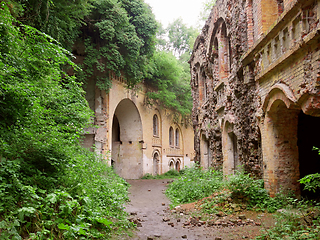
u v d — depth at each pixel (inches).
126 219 314.5
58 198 221.5
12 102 247.0
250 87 402.0
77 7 444.1
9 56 248.5
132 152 1111.6
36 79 292.0
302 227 231.6
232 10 488.4
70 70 689.0
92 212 257.3
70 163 276.1
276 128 344.2
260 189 352.5
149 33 824.3
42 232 188.9
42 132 271.0
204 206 379.9
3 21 236.7
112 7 682.8
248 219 302.4
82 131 382.6
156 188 724.0
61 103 378.9
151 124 1194.0
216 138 658.2
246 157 436.5
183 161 1545.3
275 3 372.5
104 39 711.7
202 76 876.0
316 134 426.3
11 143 238.8
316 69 236.5
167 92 1177.4
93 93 786.8
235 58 458.3
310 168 419.2
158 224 318.3
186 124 1583.4
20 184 208.1
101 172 526.6
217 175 596.1
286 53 277.9
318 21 236.8
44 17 402.0
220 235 261.7
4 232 170.6
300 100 264.1
